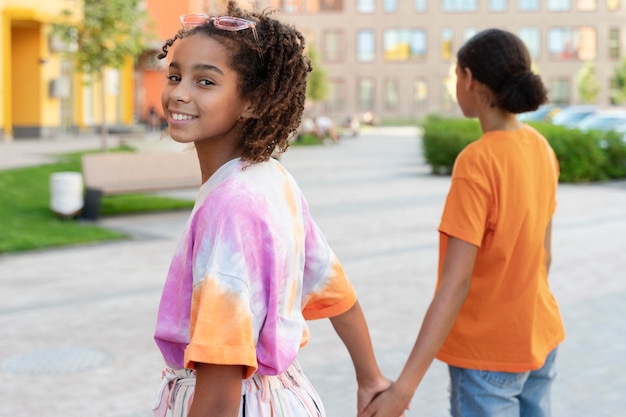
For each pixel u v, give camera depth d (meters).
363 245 9.99
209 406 1.55
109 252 9.77
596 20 65.25
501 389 2.51
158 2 36.06
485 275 2.49
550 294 2.67
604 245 9.83
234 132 1.71
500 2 65.62
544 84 2.50
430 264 8.77
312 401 1.83
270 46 1.69
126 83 39.69
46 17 28.91
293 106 1.74
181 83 1.67
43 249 9.91
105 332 6.30
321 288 1.92
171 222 12.35
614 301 7.05
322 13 66.44
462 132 20.14
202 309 1.54
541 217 2.53
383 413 2.14
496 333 2.49
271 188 1.67
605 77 65.69
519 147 2.50
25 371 5.40
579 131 18.53
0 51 27.95
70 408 4.74
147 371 5.40
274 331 1.63
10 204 12.90
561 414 4.55
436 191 16.45
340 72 66.69
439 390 4.97
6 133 28.52
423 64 66.44
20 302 7.27
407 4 66.12
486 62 2.50
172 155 13.89
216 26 1.67
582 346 5.79
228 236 1.57
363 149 32.50
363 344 2.06
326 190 16.73
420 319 6.49
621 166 19.14
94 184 12.83
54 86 30.94
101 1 18.66
